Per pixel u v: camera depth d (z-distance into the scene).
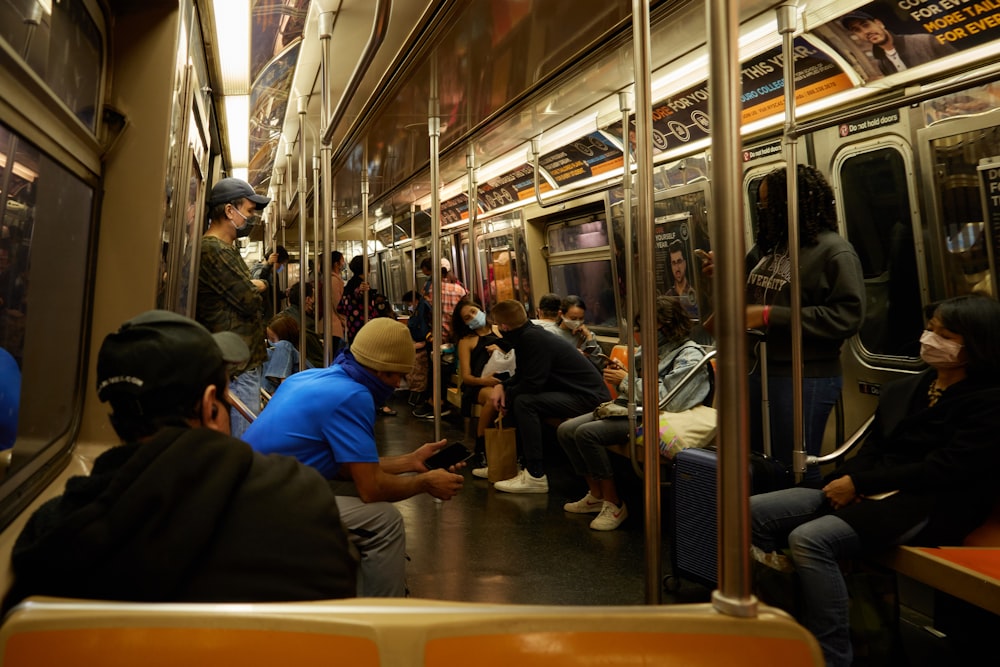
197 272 3.90
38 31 1.73
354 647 1.03
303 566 1.27
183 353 1.39
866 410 4.36
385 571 2.90
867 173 4.22
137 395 1.36
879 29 3.74
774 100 4.76
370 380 2.95
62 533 1.12
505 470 6.08
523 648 1.06
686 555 3.78
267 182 10.45
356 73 3.11
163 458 1.22
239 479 1.29
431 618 1.05
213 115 5.63
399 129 6.18
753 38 4.42
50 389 2.13
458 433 8.55
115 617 1.00
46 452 2.08
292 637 1.02
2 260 1.66
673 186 5.99
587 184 7.52
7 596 1.14
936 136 3.75
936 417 2.96
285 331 6.36
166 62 2.61
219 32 3.92
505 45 4.08
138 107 2.60
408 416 9.93
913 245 3.97
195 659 1.00
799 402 3.23
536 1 3.44
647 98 1.78
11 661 0.98
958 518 2.81
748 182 5.14
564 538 4.79
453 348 10.01
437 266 3.83
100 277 2.56
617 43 4.11
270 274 8.64
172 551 1.16
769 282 3.95
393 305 17.22
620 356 6.18
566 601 3.74
